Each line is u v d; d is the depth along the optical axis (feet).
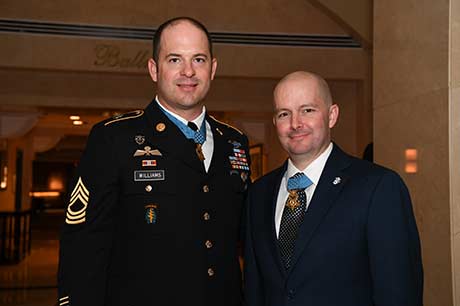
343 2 23.79
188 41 5.86
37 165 75.31
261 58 25.16
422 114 8.08
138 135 6.12
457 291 7.31
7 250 30.27
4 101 24.93
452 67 7.47
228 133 6.91
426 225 7.95
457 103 7.47
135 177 5.91
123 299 5.74
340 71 25.50
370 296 5.15
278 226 5.63
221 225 6.23
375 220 5.04
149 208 5.87
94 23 23.79
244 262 6.14
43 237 41.63
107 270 5.81
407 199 5.23
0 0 22.95
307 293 5.14
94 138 6.07
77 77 25.43
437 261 7.67
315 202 5.35
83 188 5.82
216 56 24.88
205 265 5.94
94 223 5.74
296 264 5.23
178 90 5.92
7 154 39.42
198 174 6.15
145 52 24.13
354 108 26.45
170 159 6.07
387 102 9.18
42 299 18.88
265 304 5.64
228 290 6.18
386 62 9.21
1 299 18.84
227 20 24.99
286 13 25.34
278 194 5.85
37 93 25.20
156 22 24.30
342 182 5.37
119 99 25.89
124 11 24.04
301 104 5.38
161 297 5.74
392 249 4.96
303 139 5.39
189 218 5.96
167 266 5.80
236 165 6.63
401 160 8.68
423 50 8.09
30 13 23.24
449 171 7.41
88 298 5.56
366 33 23.86
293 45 25.32
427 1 8.01
